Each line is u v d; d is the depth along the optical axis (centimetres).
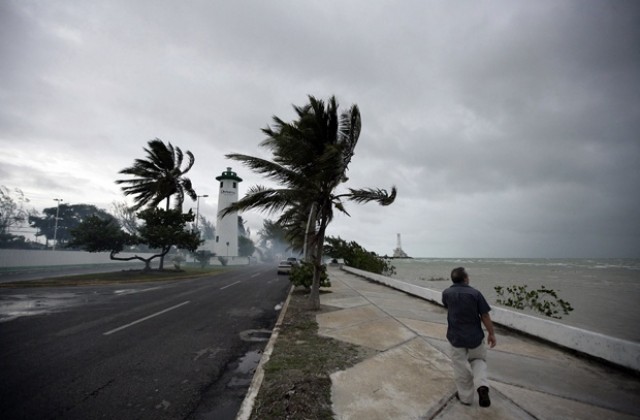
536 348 554
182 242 2334
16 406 344
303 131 922
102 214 5897
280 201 925
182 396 379
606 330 832
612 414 323
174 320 807
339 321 770
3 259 2392
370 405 337
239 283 1839
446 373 430
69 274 2212
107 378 429
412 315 848
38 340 607
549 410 329
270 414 317
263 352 537
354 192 970
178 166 2675
